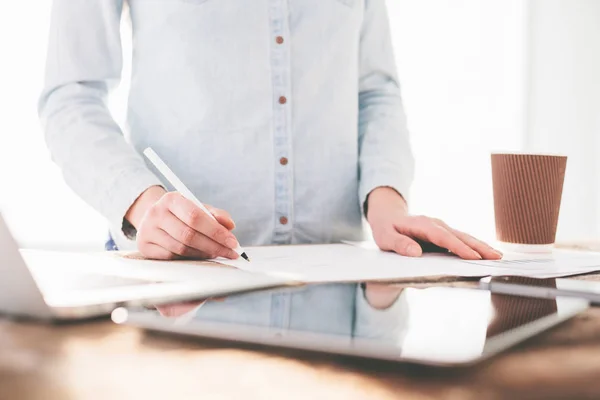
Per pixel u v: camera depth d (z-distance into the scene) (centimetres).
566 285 43
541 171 70
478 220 256
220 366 25
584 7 247
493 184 75
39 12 179
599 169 246
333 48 95
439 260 63
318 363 25
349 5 96
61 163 79
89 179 76
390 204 86
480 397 21
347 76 97
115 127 83
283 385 23
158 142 92
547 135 259
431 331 29
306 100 93
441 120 254
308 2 92
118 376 23
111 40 88
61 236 183
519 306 36
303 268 55
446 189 255
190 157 90
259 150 91
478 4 255
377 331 29
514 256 69
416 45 250
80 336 29
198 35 88
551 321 32
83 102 83
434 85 253
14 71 178
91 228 185
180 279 46
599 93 244
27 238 179
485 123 259
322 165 95
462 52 255
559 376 23
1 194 177
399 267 57
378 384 22
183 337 29
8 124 178
